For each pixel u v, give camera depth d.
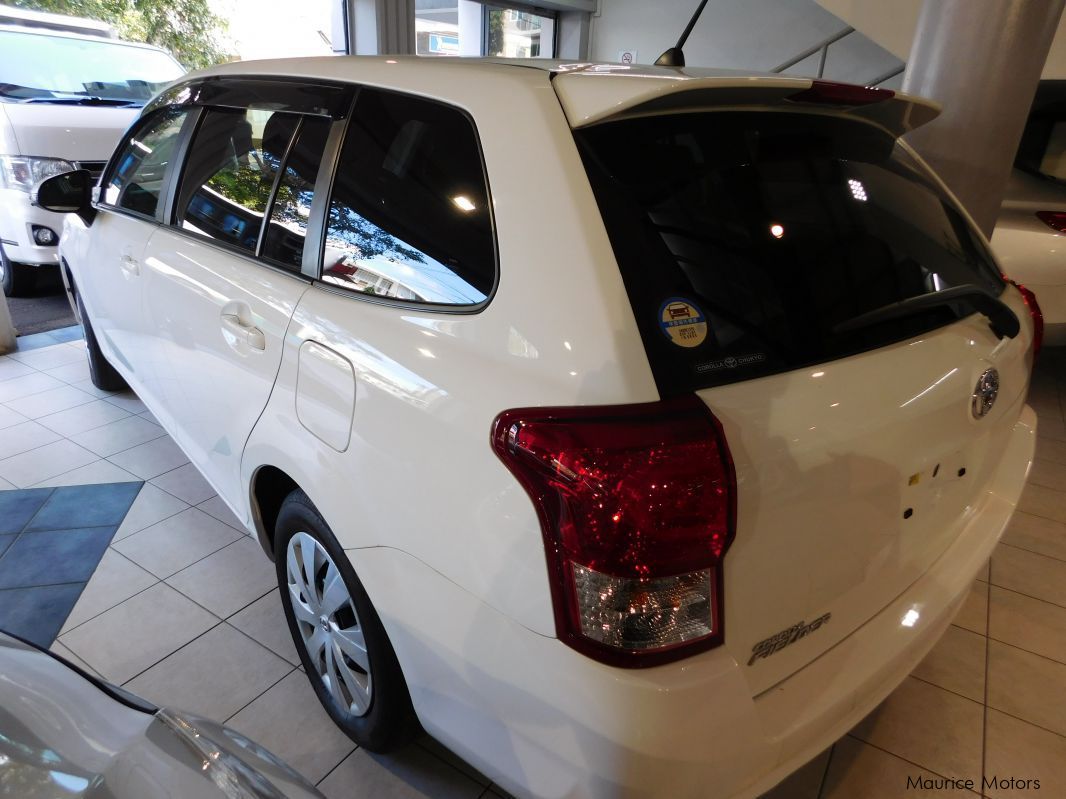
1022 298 1.57
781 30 7.36
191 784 0.94
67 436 2.98
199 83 2.05
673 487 0.88
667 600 0.91
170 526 2.40
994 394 1.31
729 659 0.95
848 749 1.66
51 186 2.40
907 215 1.31
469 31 8.05
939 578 1.34
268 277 1.49
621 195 0.99
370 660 1.37
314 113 1.49
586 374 0.91
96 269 2.46
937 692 1.83
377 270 1.25
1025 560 2.40
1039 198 3.61
